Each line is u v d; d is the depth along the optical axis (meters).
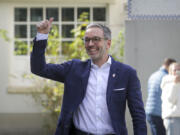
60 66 3.69
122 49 7.98
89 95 3.59
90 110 3.55
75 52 7.69
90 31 3.56
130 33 6.06
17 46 8.96
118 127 3.51
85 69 3.67
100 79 3.61
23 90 8.73
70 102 3.60
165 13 5.98
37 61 3.46
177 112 5.66
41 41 3.45
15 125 8.77
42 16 9.04
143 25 6.04
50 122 8.52
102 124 3.54
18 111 8.77
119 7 8.78
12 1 8.80
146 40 6.05
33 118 8.69
